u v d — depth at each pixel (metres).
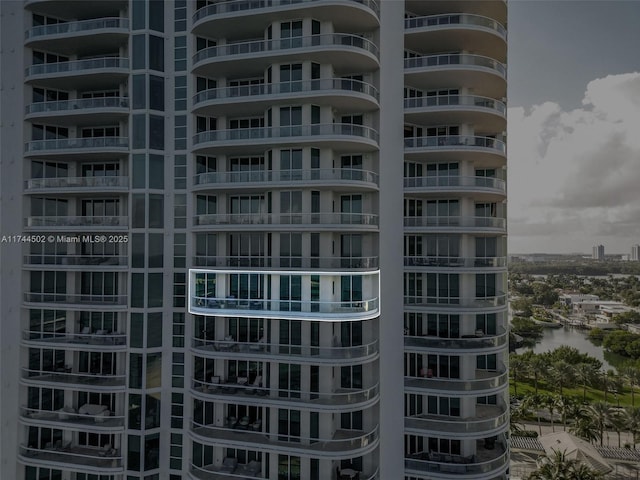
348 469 22.97
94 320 26.80
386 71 24.45
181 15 25.39
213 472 23.55
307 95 22.81
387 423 23.77
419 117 25.20
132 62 24.88
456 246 25.94
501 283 26.75
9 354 25.81
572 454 34.03
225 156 25.88
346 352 23.48
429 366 25.55
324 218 23.80
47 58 26.98
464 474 22.67
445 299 25.61
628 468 38.56
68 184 26.00
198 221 24.88
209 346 24.52
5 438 25.42
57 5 25.91
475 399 25.02
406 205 26.25
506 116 26.84
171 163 25.25
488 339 24.52
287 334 23.84
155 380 24.45
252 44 23.98
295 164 23.81
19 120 26.17
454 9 25.73
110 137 25.69
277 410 23.30
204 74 25.20
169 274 24.98
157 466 24.27
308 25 23.34
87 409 25.38
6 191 25.98
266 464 23.09
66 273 26.94
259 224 23.55
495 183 25.95
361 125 24.62
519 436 44.16
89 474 24.62
